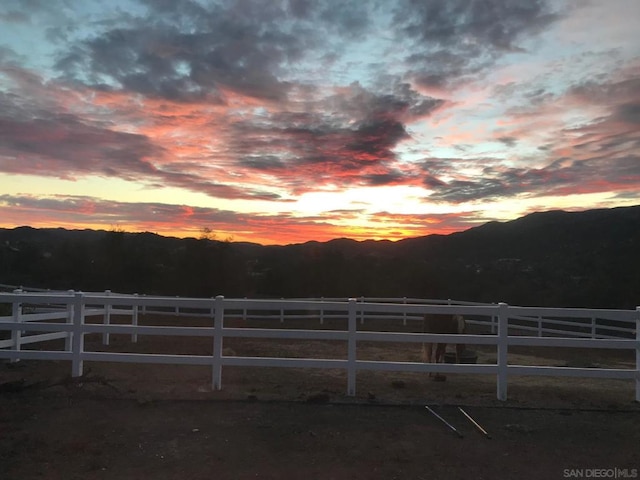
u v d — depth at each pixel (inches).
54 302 344.2
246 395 317.7
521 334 802.8
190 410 287.7
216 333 331.3
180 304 342.0
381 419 279.9
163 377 373.1
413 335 326.0
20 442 235.0
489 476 208.7
